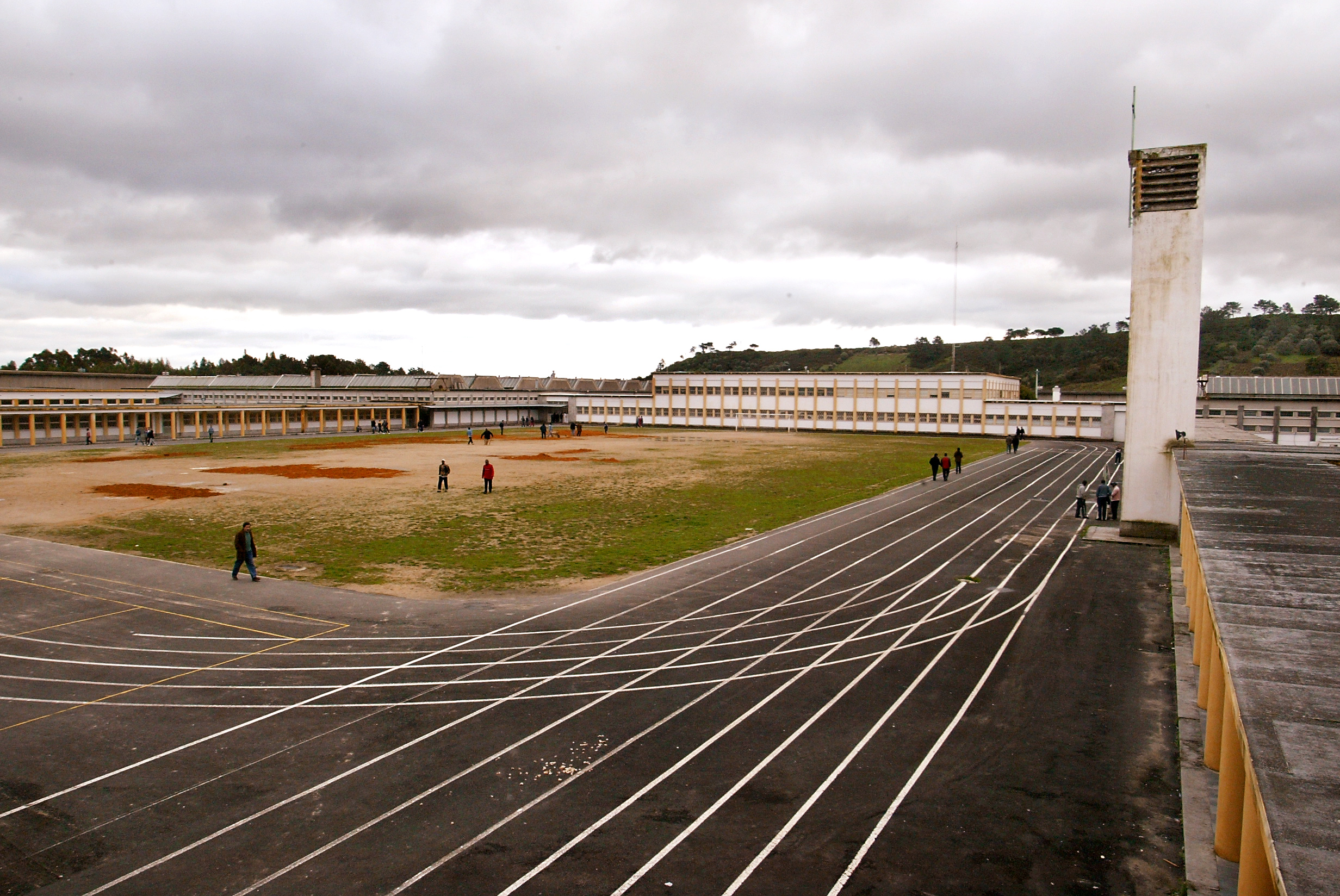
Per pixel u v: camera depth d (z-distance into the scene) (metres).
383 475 51.88
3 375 99.44
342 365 197.75
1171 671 16.78
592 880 9.65
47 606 21.05
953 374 104.25
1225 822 9.84
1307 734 6.23
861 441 91.19
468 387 143.62
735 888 9.51
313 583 23.69
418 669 16.69
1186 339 29.59
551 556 27.73
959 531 32.91
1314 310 186.50
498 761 12.70
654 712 14.56
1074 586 23.84
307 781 12.02
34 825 10.78
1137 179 29.70
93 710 14.59
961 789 11.89
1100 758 12.89
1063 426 97.38
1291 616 9.30
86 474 51.03
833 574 25.19
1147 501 30.70
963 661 17.38
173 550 28.05
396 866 9.91
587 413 132.25
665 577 24.73
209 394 112.19
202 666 16.81
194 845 10.34
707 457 68.38
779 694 15.48
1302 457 27.08
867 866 9.95
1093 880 9.70
